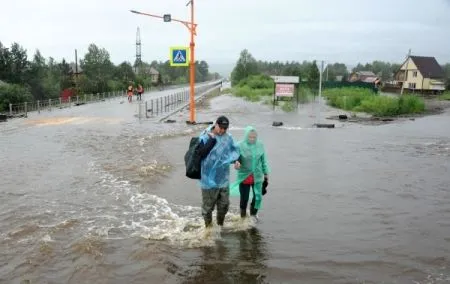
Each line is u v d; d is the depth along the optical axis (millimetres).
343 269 5371
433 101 52062
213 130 6402
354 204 8062
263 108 34969
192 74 22703
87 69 73375
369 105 32125
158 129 20344
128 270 5309
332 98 40062
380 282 5043
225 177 6461
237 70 90750
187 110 33000
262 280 5109
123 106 37594
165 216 7234
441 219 7242
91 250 5805
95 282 5016
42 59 70250
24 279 5070
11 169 10938
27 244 6039
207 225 6551
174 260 5590
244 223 6918
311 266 5453
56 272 5250
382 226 6887
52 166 11297
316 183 9672
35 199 8242
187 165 6387
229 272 5293
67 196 8438
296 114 29906
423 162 12344
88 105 39375
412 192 8945
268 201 8219
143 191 8773
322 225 6914
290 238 6348
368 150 14508
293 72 80188
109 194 8547
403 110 31938
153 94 62094
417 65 74750
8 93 34344
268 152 13938
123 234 6426
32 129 20281
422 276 5184
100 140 16375
